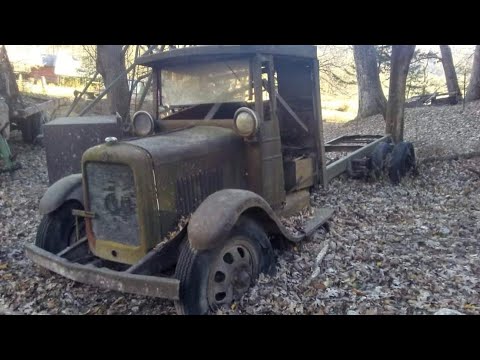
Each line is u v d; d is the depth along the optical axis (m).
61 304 4.12
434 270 4.55
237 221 3.87
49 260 3.90
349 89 29.25
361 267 4.60
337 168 7.59
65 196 4.45
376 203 6.95
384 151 8.12
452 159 9.51
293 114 5.35
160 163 3.76
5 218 6.73
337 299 3.98
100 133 7.06
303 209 5.54
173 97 5.03
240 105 4.70
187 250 3.55
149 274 3.67
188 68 4.89
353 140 9.99
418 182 8.16
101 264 4.09
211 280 3.60
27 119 11.53
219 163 4.29
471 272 4.48
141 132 4.91
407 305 3.87
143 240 3.72
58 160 7.30
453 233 5.64
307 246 5.01
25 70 22.31
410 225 5.97
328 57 24.28
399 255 4.94
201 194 4.12
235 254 3.82
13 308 4.08
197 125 4.73
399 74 9.62
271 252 4.15
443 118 13.87
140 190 3.67
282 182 4.89
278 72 5.90
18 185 8.55
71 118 7.75
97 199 3.97
